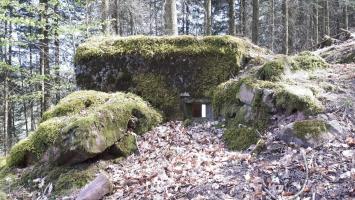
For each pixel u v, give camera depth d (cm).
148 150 566
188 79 706
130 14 2167
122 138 569
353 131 465
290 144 463
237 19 2853
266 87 565
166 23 967
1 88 1702
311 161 414
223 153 516
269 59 706
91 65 728
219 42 719
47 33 1182
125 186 470
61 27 1051
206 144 566
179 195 418
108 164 537
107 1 1255
